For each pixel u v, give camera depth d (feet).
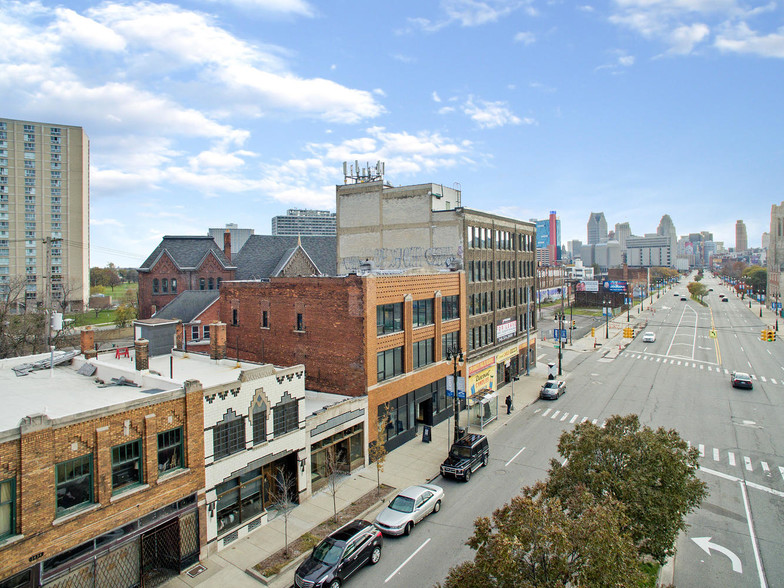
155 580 55.72
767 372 172.76
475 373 133.28
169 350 98.58
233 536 64.49
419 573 57.41
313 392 97.60
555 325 309.83
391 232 142.72
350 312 92.63
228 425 65.16
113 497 52.16
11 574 44.60
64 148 412.77
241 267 207.51
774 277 408.05
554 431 109.50
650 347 232.32
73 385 68.49
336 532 59.16
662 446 48.93
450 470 83.30
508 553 33.37
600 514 35.58
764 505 73.15
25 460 45.34
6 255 397.19
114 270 599.16
